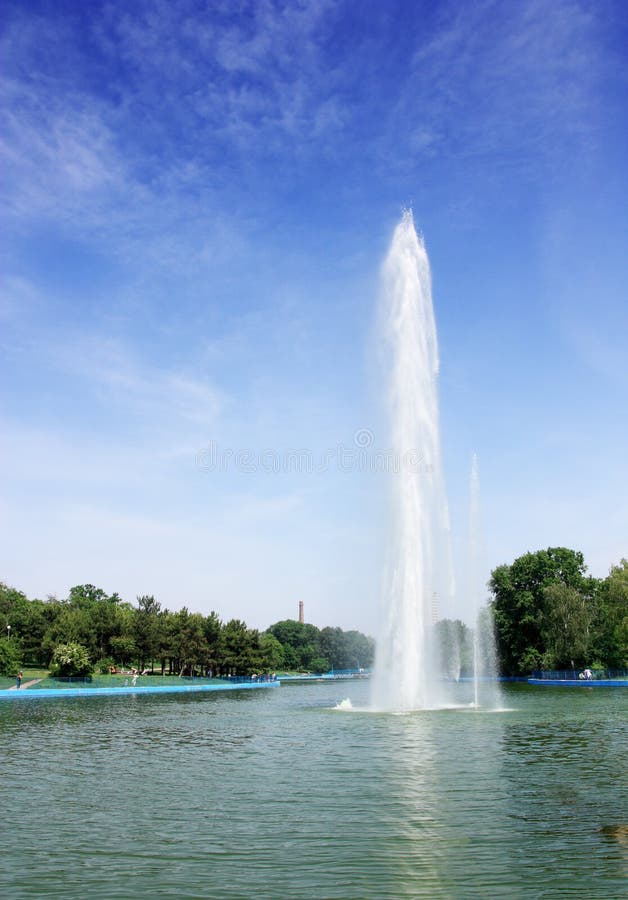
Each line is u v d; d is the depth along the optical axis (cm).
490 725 4544
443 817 2108
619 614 10500
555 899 1459
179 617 12294
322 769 2962
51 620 12631
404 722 4794
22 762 3297
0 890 1541
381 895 1491
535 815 2123
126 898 1488
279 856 1753
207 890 1529
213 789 2584
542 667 11294
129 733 4512
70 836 1958
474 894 1491
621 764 3005
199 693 9931
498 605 12662
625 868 1644
